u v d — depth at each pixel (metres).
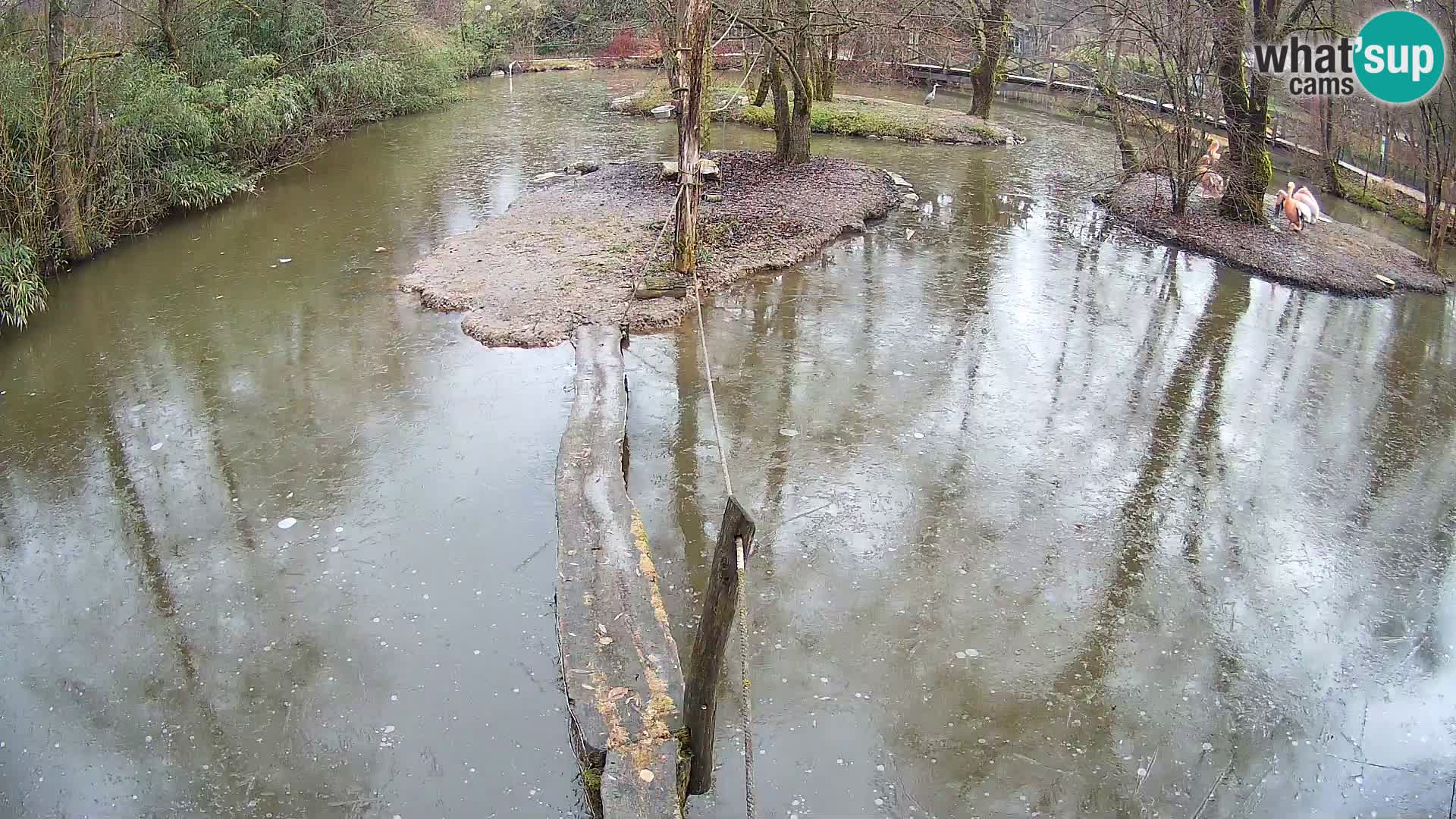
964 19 21.05
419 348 8.88
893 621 5.48
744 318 9.77
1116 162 18.44
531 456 7.07
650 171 16.02
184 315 9.80
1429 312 10.90
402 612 5.45
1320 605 5.75
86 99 11.40
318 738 4.62
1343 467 7.33
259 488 6.67
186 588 5.67
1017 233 13.48
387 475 6.83
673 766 3.97
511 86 28.19
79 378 8.38
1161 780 4.50
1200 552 6.20
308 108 18.61
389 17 22.11
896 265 11.75
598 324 8.94
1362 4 14.61
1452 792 4.50
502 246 11.59
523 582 5.71
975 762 4.56
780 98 16.42
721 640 3.77
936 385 8.38
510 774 4.41
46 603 5.57
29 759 4.52
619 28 30.22
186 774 4.44
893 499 6.64
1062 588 5.81
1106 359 9.14
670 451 7.17
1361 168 17.42
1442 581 6.01
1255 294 11.23
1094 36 21.64
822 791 4.36
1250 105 13.52
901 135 20.67
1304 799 4.43
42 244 10.53
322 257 11.69
